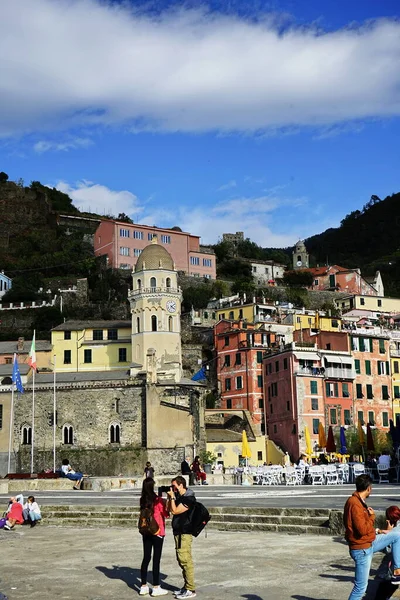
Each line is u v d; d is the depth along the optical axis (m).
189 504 18.75
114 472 92.31
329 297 171.00
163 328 104.44
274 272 194.25
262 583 19.06
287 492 41.19
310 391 106.94
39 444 95.38
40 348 110.75
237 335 120.31
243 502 33.50
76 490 50.84
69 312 149.62
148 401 93.38
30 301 156.88
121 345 109.75
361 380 114.50
